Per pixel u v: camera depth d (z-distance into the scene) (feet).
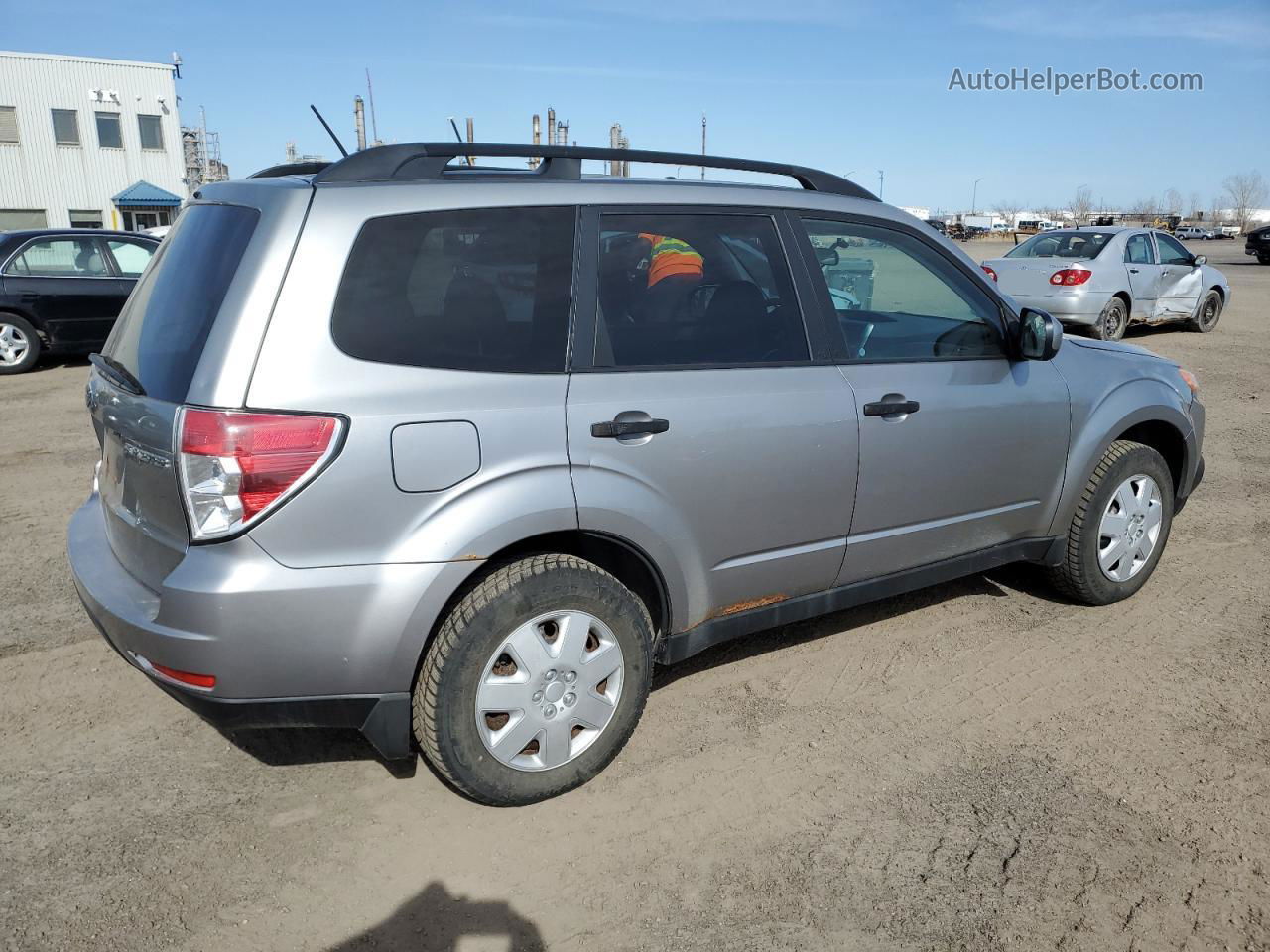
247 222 8.71
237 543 8.02
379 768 10.39
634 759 10.57
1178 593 15.16
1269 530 18.17
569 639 9.41
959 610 14.53
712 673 12.53
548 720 9.45
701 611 10.59
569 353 9.48
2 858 8.80
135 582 9.04
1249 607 14.65
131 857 8.87
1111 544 14.20
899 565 12.17
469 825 9.43
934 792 9.95
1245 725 11.28
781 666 12.72
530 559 9.25
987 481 12.56
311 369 8.22
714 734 11.06
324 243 8.49
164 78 130.41
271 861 8.87
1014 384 12.68
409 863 8.89
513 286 9.32
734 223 10.82
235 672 8.18
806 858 8.95
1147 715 11.50
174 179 133.69
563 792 9.77
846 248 11.75
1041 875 8.71
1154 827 9.39
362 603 8.39
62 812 9.50
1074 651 13.17
